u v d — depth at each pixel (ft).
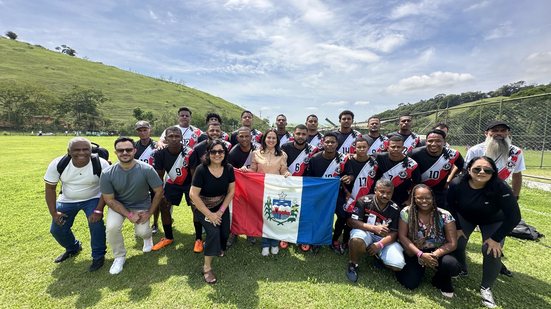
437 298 10.73
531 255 14.21
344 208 14.17
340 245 14.67
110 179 12.23
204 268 11.60
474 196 11.20
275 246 14.28
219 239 11.66
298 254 14.17
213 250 11.46
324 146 14.83
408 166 14.25
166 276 11.84
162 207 14.46
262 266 12.87
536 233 16.28
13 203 20.89
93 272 12.04
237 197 14.76
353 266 12.08
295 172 16.44
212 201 12.37
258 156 15.35
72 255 13.35
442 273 10.71
